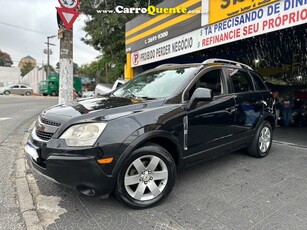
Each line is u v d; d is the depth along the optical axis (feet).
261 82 17.85
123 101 12.10
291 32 26.81
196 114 12.28
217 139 13.52
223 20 23.11
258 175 14.38
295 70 41.50
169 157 11.08
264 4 19.30
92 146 9.46
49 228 9.48
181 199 11.60
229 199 11.64
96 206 10.96
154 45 33.96
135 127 10.19
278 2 18.47
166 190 11.11
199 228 9.47
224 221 9.91
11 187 12.80
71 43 22.84
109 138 9.66
